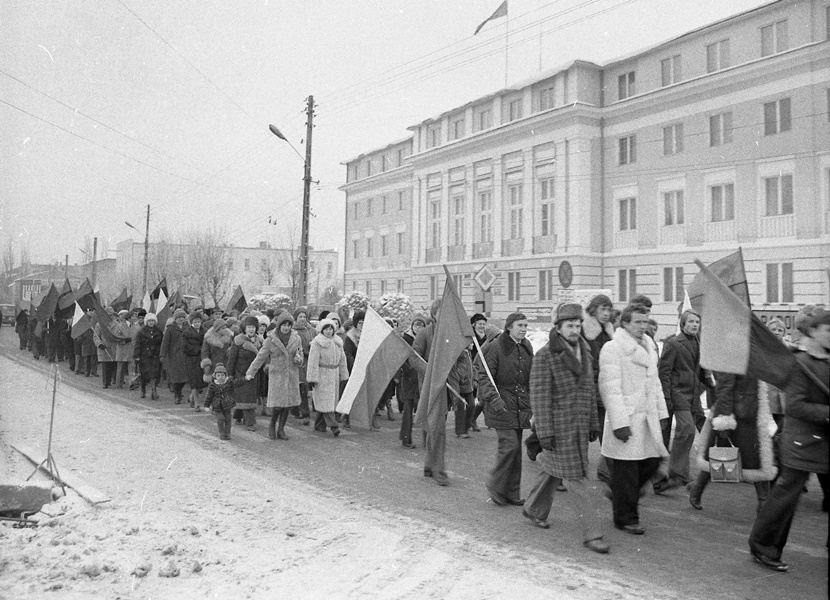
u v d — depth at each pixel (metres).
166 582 4.49
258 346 11.74
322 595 4.32
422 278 40.72
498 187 34.50
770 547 4.91
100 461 8.00
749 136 24.88
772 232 24.23
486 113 36.16
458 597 4.32
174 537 5.32
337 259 81.94
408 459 8.77
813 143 23.02
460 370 10.46
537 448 7.74
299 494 6.84
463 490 7.18
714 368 5.00
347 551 5.15
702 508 6.55
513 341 6.68
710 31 26.39
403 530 5.74
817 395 4.62
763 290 24.44
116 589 4.35
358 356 9.55
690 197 26.97
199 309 13.61
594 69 30.52
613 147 30.03
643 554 5.20
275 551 5.12
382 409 13.41
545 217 32.16
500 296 34.31
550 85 31.88
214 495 6.65
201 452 8.83
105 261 54.03
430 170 40.03
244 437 10.15
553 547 5.35
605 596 4.36
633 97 28.66
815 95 23.00
